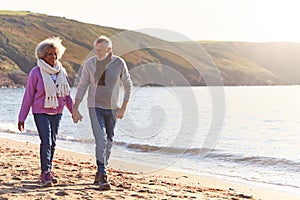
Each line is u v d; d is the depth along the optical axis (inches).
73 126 839.7
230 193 285.3
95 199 224.4
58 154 468.1
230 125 943.7
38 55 241.1
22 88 3353.8
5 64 3850.9
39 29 4667.8
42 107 241.0
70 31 4520.2
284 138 716.7
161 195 247.6
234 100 2042.3
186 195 256.5
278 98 2204.7
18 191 235.5
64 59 2268.7
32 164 325.1
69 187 249.0
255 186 331.9
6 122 972.6
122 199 227.9
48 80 238.1
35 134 725.9
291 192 310.8
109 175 310.8
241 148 580.7
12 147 510.6
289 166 429.1
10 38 4352.9
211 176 371.6
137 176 330.0
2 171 291.4
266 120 1084.5
